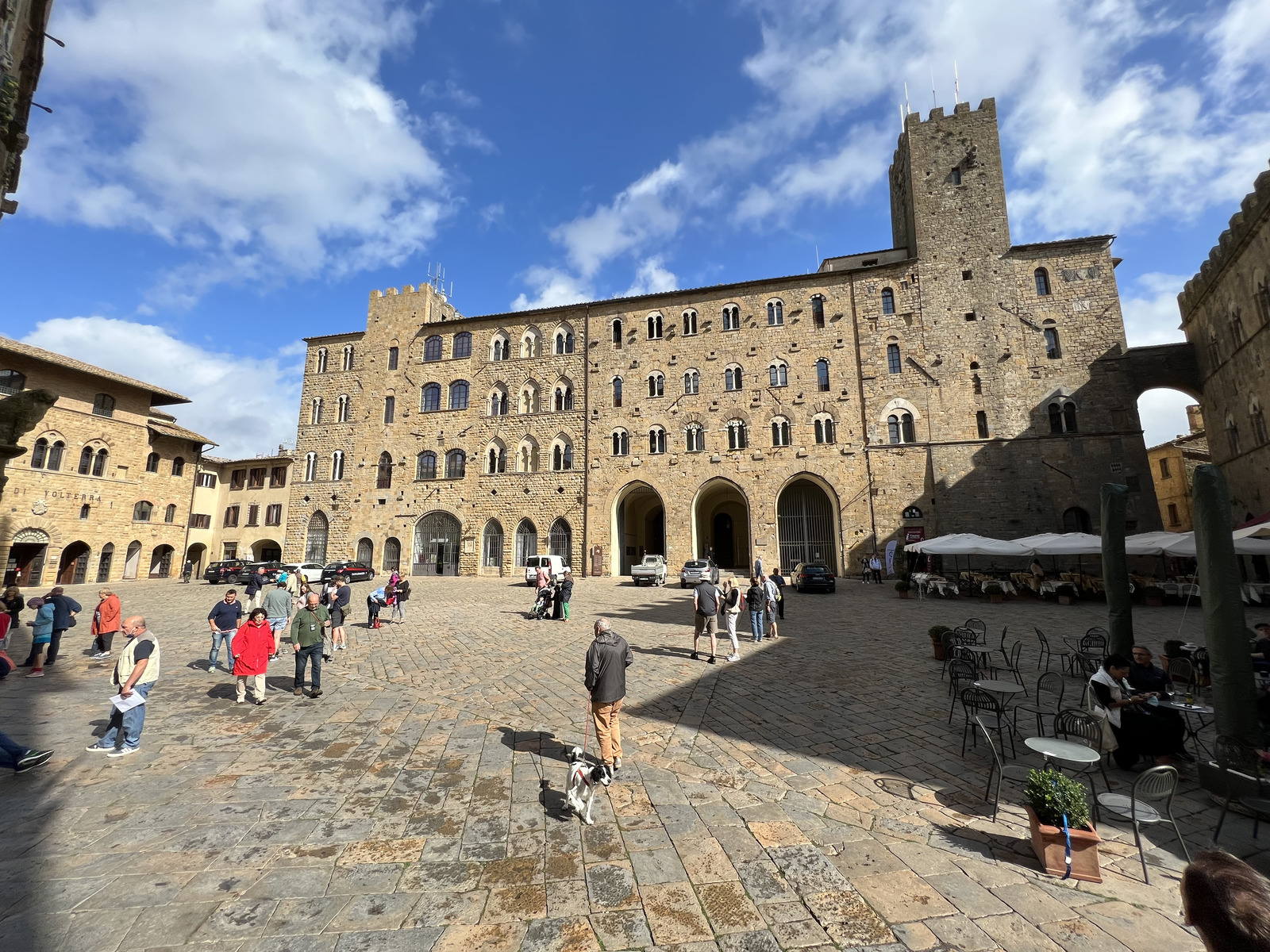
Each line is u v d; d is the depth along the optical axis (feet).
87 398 135.13
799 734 30.68
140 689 28.43
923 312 131.54
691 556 135.33
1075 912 16.05
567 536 144.87
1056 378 122.62
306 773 25.53
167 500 156.97
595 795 23.07
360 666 48.11
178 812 21.66
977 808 22.17
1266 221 83.46
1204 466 25.52
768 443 135.23
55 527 127.54
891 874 17.79
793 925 15.40
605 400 146.61
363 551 156.87
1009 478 120.98
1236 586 24.04
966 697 28.43
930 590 93.35
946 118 138.10
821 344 136.46
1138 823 21.30
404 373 163.94
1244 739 22.99
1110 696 27.45
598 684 25.90
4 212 29.58
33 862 18.20
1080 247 126.21
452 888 17.07
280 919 15.57
